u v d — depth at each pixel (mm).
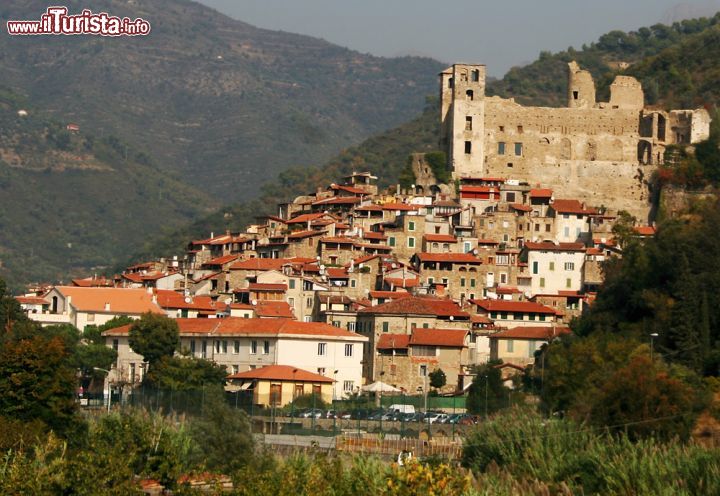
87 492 134625
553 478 161250
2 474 131625
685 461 155875
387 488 133500
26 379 178000
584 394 198000
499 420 176500
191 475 158625
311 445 180375
